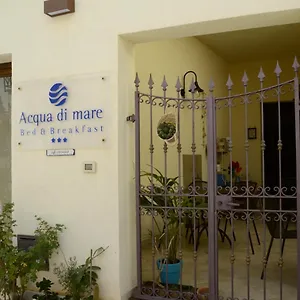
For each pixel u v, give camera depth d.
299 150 2.57
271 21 2.79
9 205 3.21
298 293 2.62
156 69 4.70
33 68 3.36
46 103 3.31
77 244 3.17
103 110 3.09
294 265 3.75
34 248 3.04
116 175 3.05
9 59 3.68
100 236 3.10
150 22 2.96
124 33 3.04
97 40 3.13
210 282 2.83
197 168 5.70
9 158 3.99
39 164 3.34
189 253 4.19
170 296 2.99
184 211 3.05
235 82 7.48
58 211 3.25
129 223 3.18
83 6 3.19
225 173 5.87
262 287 3.18
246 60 7.32
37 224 3.33
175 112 5.03
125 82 3.16
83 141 3.16
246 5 2.68
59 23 3.27
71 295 2.96
